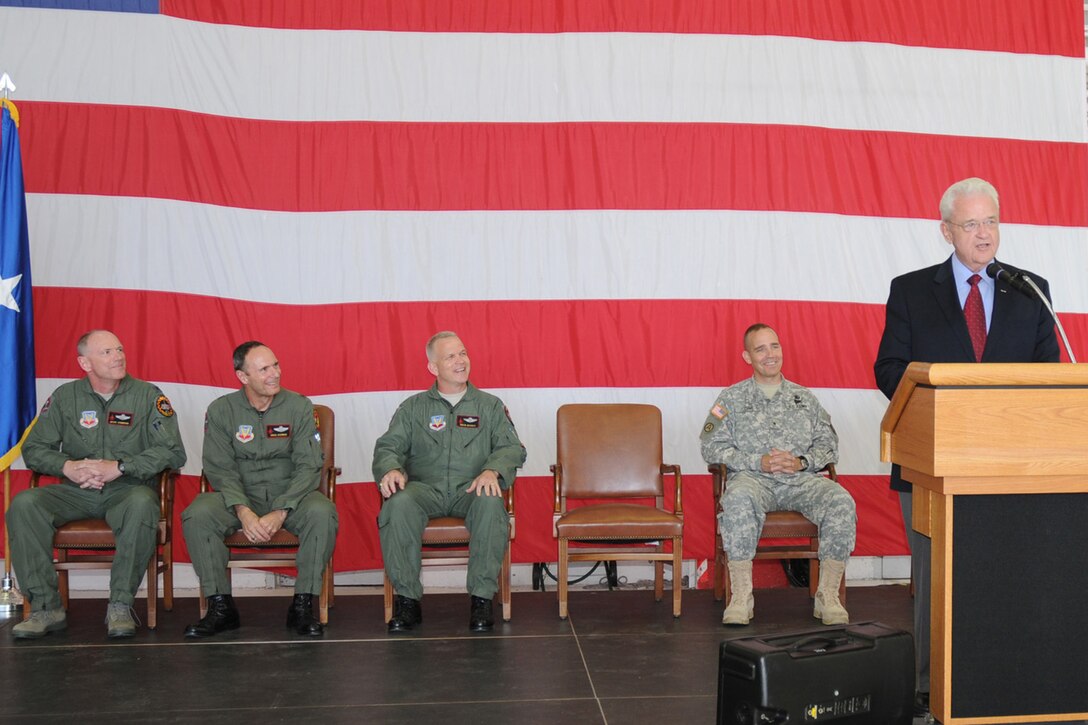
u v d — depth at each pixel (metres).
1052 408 2.55
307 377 5.17
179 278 5.10
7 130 4.67
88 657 3.92
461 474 4.67
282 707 3.32
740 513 4.46
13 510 4.23
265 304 5.16
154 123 5.10
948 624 2.62
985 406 2.54
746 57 5.37
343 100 5.22
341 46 5.23
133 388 4.64
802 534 4.55
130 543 4.23
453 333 4.75
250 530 4.23
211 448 4.55
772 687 2.60
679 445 5.29
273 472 4.62
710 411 4.99
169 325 5.08
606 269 5.28
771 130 5.36
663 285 5.30
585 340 5.27
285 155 5.19
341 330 5.19
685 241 5.31
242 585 5.37
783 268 5.34
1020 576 2.64
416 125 5.25
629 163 5.30
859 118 5.42
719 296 5.31
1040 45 5.55
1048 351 3.26
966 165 5.46
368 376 5.20
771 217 5.34
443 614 4.70
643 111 5.32
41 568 4.24
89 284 5.04
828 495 4.53
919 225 5.41
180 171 5.11
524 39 5.30
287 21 5.21
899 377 3.29
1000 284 3.24
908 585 5.38
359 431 5.19
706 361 5.29
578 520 4.49
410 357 5.21
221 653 3.98
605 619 4.56
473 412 4.73
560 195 5.28
